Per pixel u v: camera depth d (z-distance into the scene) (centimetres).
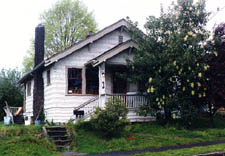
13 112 2786
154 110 1620
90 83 1894
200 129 1589
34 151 1140
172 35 1545
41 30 2203
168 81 1567
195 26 1611
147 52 1605
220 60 1570
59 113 1762
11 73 3656
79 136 1370
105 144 1288
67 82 1809
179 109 1562
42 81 2023
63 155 1128
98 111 1407
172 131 1495
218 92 1530
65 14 3919
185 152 1063
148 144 1277
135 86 1973
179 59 1478
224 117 2064
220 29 1623
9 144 1181
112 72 1922
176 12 1644
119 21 1981
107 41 1972
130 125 1596
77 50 1859
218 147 1145
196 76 1522
